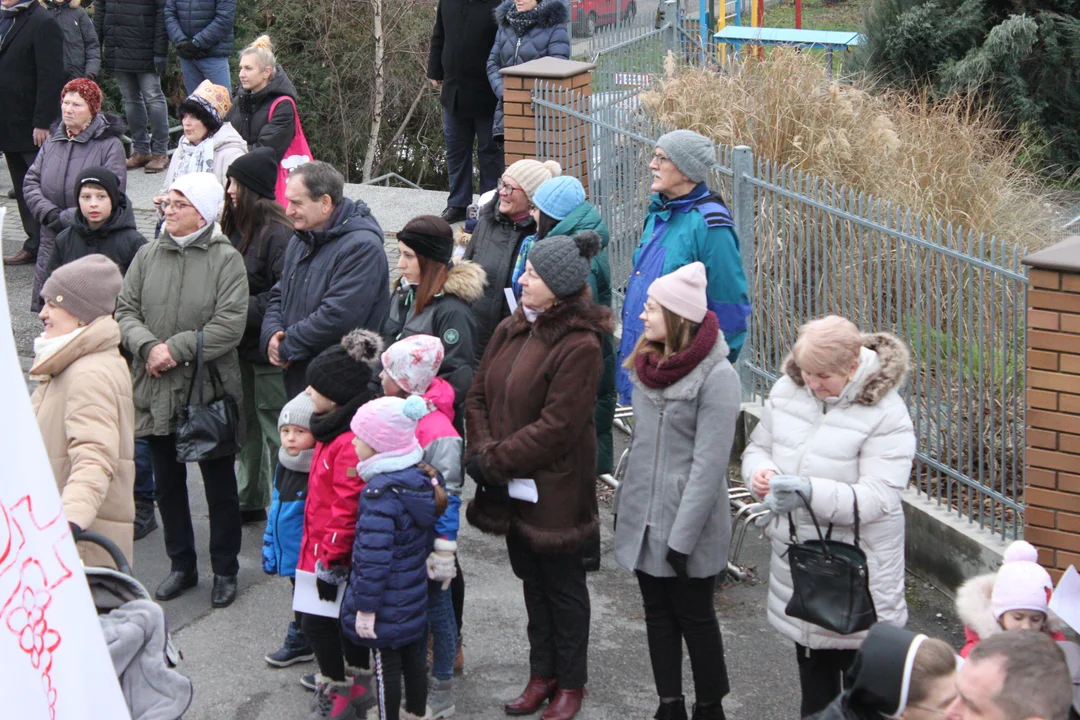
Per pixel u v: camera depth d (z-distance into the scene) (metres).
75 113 7.56
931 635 4.92
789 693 4.55
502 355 4.38
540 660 4.45
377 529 3.82
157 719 2.86
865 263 5.72
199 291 5.13
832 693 3.86
